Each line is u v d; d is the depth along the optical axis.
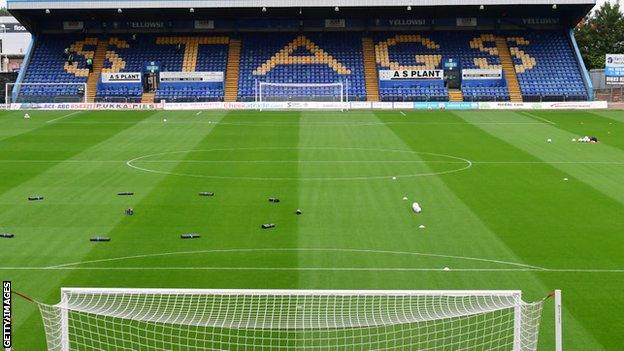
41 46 75.75
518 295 17.53
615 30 106.19
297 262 24.34
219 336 17.67
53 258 24.70
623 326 19.19
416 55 74.25
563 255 25.05
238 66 73.62
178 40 76.31
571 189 34.97
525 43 75.69
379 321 17.83
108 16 75.75
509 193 34.16
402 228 28.34
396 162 41.53
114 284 22.23
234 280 22.58
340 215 30.22
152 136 51.06
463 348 17.11
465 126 56.91
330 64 73.75
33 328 18.88
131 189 34.69
